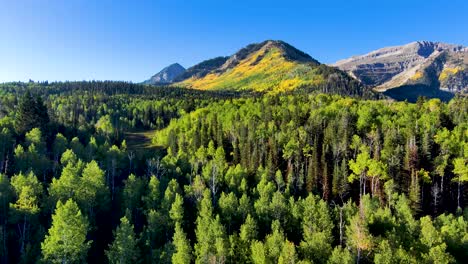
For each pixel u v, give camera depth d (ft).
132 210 333.62
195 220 304.71
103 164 440.04
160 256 252.01
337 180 370.53
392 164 374.43
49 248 236.22
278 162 435.12
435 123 469.57
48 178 391.65
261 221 285.23
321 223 257.34
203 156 449.06
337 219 271.49
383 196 347.15
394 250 216.13
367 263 228.43
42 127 498.69
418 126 466.29
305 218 264.72
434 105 592.19
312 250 228.84
